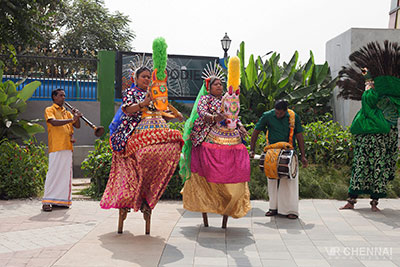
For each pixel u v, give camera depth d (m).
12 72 12.30
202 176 4.96
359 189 6.23
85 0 28.53
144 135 4.43
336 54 11.34
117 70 11.16
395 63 6.10
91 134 11.29
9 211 5.94
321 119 11.19
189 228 5.11
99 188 7.33
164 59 4.31
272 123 5.77
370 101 6.25
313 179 7.67
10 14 11.27
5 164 6.98
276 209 5.86
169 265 3.75
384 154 6.22
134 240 4.52
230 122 4.75
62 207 6.25
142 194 4.68
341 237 4.81
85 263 3.75
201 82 11.84
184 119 11.48
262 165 5.70
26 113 10.80
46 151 10.05
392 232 5.06
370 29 10.30
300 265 3.82
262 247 4.38
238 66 4.75
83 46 26.66
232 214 4.96
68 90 11.23
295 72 11.98
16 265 3.66
